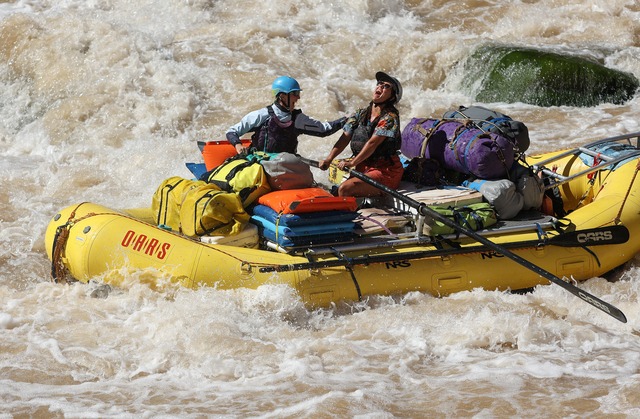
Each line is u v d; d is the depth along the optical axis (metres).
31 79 38.25
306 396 15.24
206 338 17.11
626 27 45.50
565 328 18.05
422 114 38.12
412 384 15.83
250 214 19.89
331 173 23.16
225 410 14.75
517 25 45.88
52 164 31.55
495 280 19.66
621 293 20.09
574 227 20.42
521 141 21.06
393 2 47.47
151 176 30.48
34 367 16.20
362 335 17.80
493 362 16.69
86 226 19.66
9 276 22.03
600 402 15.02
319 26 44.91
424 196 20.16
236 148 21.12
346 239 19.05
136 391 15.48
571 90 38.50
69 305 18.84
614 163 21.69
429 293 19.25
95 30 40.09
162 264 18.62
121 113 35.56
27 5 45.78
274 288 18.11
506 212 20.38
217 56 40.25
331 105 36.88
